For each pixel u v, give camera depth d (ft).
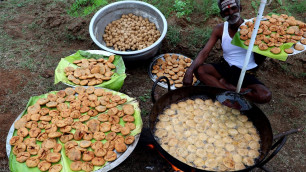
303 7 15.56
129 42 12.83
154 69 12.43
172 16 14.53
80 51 10.18
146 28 13.39
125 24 13.46
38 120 7.79
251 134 7.39
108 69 9.62
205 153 6.88
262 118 7.23
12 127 7.52
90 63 9.74
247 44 8.07
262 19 9.28
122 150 6.98
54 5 15.89
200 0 15.56
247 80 9.50
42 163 6.70
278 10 15.29
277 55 7.69
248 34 8.30
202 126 7.55
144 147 9.29
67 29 14.11
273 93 11.73
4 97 11.12
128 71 12.59
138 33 13.37
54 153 6.89
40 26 14.47
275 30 8.63
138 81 12.13
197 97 8.45
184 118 7.76
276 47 7.93
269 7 15.65
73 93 8.57
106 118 7.82
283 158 9.43
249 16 14.97
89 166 6.64
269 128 6.87
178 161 6.20
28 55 13.01
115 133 7.41
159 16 13.04
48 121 7.79
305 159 9.46
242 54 9.22
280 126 10.47
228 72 9.80
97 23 12.78
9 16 15.17
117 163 6.79
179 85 11.65
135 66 12.84
